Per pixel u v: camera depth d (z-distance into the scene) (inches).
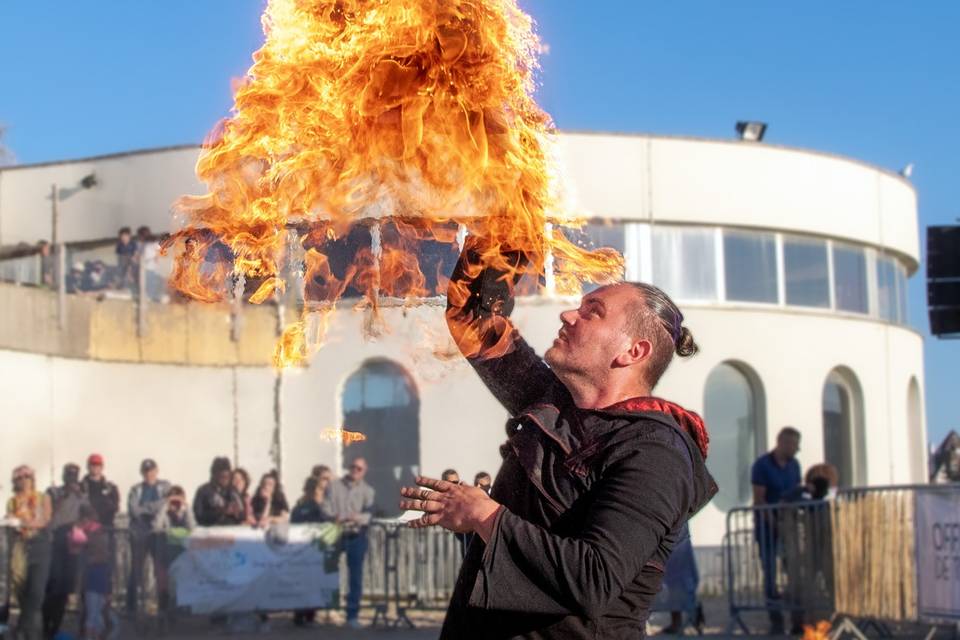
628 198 822.5
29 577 460.4
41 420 702.5
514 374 134.3
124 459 742.5
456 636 119.9
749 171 852.0
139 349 741.3
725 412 846.5
